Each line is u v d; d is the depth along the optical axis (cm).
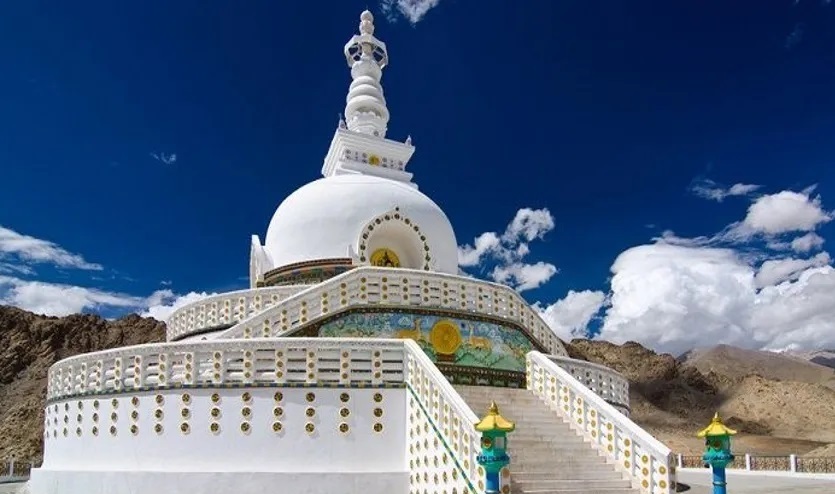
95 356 1898
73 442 1903
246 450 1691
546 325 2388
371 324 2028
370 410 1727
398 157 3231
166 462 1716
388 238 2659
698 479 2889
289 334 1989
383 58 3669
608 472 1622
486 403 1877
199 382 1736
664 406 11538
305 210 2675
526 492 1473
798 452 8481
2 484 3466
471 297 2161
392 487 1666
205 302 2458
